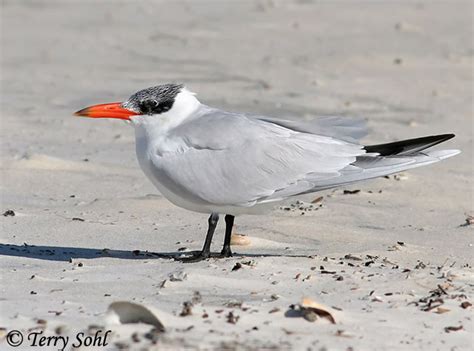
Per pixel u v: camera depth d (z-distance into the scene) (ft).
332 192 45.21
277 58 77.71
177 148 34.83
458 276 32.91
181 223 40.29
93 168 48.67
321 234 39.19
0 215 40.47
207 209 35.04
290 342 26.55
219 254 35.42
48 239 37.50
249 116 35.68
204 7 99.30
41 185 45.68
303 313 28.48
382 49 80.43
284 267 33.42
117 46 83.05
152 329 27.22
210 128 34.83
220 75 72.43
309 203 43.45
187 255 35.32
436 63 75.82
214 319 28.07
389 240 38.55
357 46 81.51
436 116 61.05
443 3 99.81
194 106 35.86
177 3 101.76
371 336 27.32
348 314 28.86
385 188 45.88
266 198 34.55
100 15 96.43
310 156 34.60
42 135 55.52
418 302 30.22
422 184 46.57
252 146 34.45
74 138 55.11
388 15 94.17
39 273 32.78
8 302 29.48
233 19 93.04
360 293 30.94
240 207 34.63
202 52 80.28
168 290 30.94
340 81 70.69
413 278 32.53
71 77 72.13
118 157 51.13
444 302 30.19
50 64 76.74
